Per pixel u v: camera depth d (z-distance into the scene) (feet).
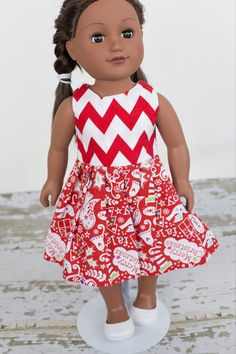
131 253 3.75
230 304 4.52
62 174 3.89
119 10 3.25
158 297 4.66
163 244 3.82
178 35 5.85
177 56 5.98
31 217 5.82
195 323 4.34
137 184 3.61
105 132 3.50
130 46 3.33
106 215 3.65
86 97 3.52
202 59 6.04
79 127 3.57
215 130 6.56
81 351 4.15
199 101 6.32
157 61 5.99
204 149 6.70
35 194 6.31
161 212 3.76
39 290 4.79
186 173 3.84
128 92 3.50
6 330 4.34
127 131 3.51
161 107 3.60
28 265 5.09
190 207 3.92
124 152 3.55
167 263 3.85
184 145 3.79
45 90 5.98
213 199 5.93
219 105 6.38
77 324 4.41
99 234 3.62
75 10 3.27
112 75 3.34
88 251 3.67
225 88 6.27
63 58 3.64
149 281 4.21
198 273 4.92
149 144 3.66
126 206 3.65
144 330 4.32
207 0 5.66
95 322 4.43
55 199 3.92
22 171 6.57
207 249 3.93
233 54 6.05
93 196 3.61
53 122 3.69
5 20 5.50
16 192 6.38
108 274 3.71
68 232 3.92
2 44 5.64
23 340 4.24
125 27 3.29
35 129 6.24
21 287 4.82
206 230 4.01
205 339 4.17
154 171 3.70
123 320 4.21
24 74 5.85
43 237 5.46
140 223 3.70
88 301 4.67
